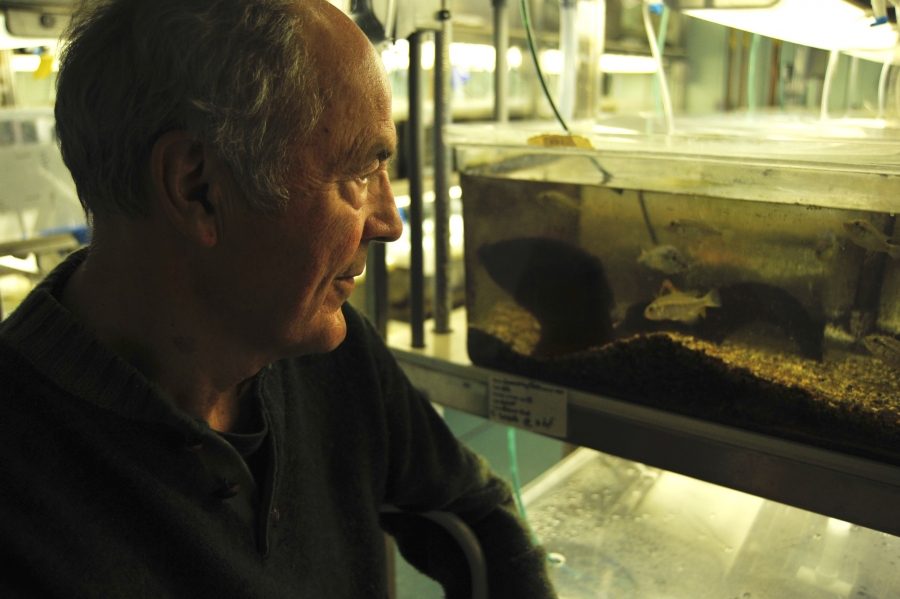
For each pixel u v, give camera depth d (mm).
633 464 1227
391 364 885
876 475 729
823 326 729
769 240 740
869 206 679
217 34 566
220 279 628
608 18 1617
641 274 821
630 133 852
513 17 1518
